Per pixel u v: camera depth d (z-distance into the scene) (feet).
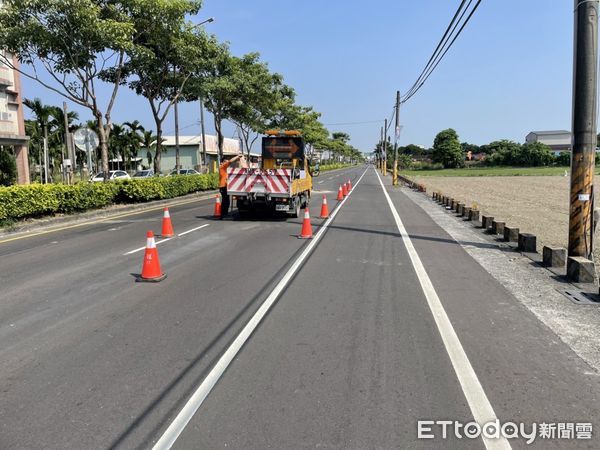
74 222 52.06
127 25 55.77
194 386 14.16
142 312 21.07
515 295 23.86
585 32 27.25
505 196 100.53
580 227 27.66
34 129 158.20
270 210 58.13
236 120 115.34
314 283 26.11
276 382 14.40
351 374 14.93
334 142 390.21
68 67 58.44
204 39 73.51
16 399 13.44
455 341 17.66
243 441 11.41
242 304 22.22
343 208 69.77
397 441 11.44
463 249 36.65
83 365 15.65
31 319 20.17
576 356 16.40
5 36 53.57
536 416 12.60
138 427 12.03
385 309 21.49
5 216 45.60
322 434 11.71
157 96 82.07
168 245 37.73
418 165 379.96
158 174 82.74
